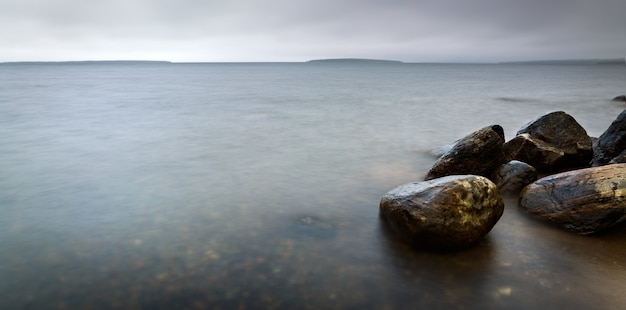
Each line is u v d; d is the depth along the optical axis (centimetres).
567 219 662
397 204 643
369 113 2555
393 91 4684
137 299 484
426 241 596
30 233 674
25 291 498
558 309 462
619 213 614
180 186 961
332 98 3684
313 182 998
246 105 3011
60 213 771
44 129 1836
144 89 4662
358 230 684
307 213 773
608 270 540
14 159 1251
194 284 516
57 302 477
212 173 1089
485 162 905
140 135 1706
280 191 920
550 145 1027
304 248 618
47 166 1162
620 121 1061
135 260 579
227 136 1702
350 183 988
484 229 603
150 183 986
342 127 1972
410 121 2197
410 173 1088
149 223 720
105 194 894
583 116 2388
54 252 604
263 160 1258
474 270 546
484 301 480
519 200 770
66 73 10988
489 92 4516
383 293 498
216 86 5509
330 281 525
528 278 525
